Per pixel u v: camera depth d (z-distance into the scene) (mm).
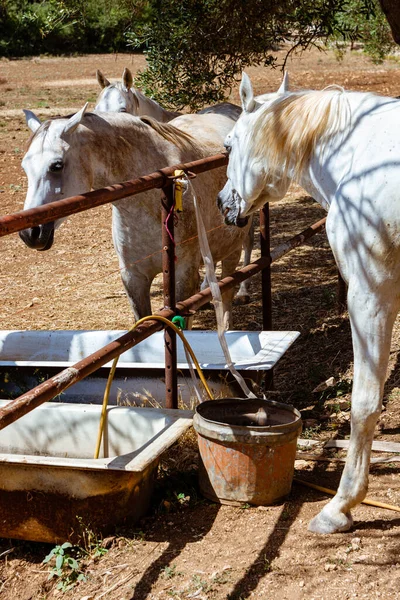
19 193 10867
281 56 30344
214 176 4531
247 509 3014
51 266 7676
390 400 4020
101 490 2811
